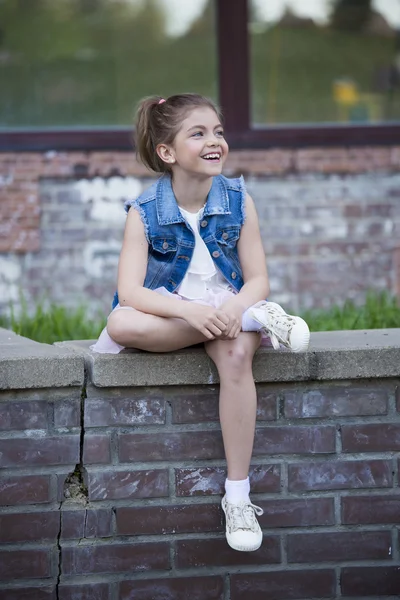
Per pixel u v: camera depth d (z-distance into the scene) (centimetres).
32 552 384
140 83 897
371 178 893
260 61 903
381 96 916
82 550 387
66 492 388
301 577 397
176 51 896
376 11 910
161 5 891
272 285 893
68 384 381
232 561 394
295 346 370
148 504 389
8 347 406
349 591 400
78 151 869
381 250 898
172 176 414
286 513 396
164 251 404
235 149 883
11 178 864
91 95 893
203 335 377
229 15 889
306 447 395
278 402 393
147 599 391
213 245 407
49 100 891
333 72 911
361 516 399
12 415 380
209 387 388
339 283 898
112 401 385
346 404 395
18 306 873
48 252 876
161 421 388
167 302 375
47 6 884
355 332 442
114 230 880
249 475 393
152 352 385
